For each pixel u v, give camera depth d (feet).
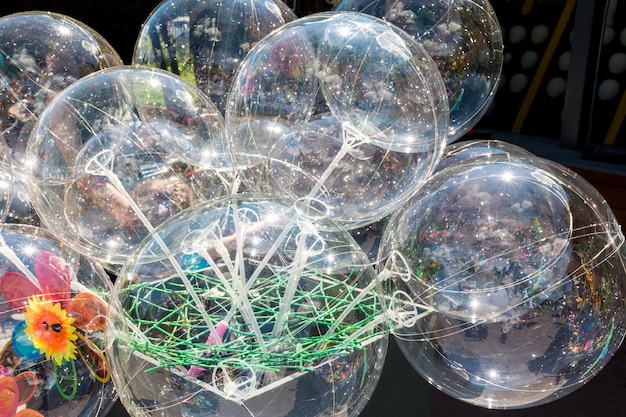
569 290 3.83
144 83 4.44
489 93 5.32
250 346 3.47
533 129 30.09
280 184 4.44
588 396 10.96
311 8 8.96
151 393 3.51
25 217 5.11
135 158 4.30
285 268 3.56
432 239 3.99
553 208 3.93
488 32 5.15
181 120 4.49
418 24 4.99
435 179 4.29
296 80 4.31
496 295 3.85
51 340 3.74
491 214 3.92
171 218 3.76
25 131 5.03
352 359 3.62
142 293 3.59
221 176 4.77
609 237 3.99
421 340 4.15
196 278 3.62
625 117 24.11
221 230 3.61
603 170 19.63
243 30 5.38
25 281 3.77
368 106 4.22
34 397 3.71
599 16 23.02
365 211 4.42
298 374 3.47
